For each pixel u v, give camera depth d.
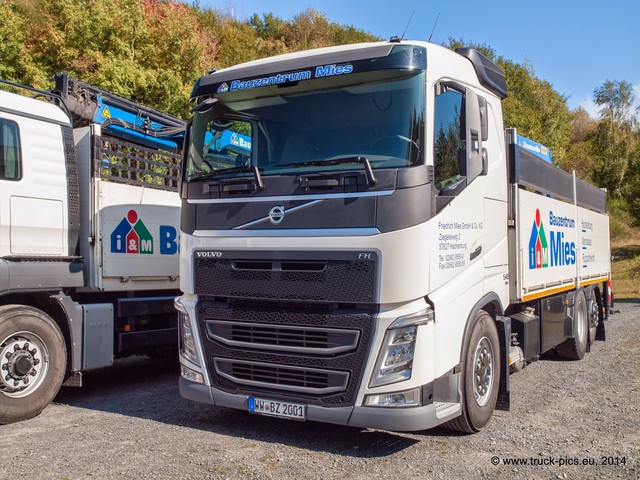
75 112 7.48
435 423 4.64
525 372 8.42
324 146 5.01
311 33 41.09
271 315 4.95
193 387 5.34
